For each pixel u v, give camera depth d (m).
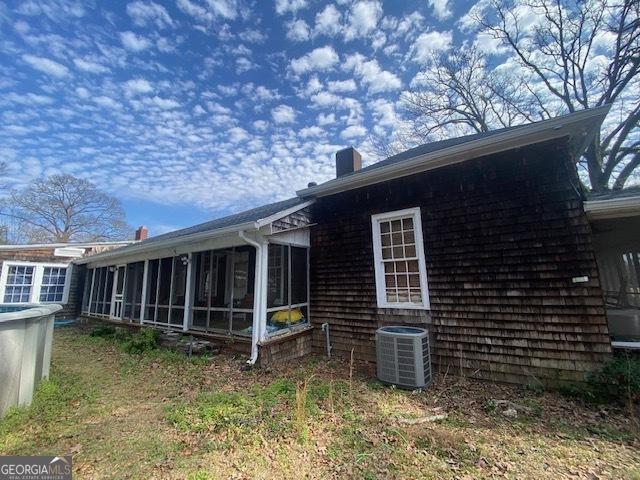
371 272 6.74
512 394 4.60
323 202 7.75
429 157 5.81
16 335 3.83
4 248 12.49
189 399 4.42
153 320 9.33
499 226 5.32
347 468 2.79
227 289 10.47
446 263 5.78
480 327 5.33
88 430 3.49
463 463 2.85
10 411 3.66
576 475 2.65
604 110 4.32
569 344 4.56
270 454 3.01
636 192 4.89
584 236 4.59
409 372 4.89
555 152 4.96
